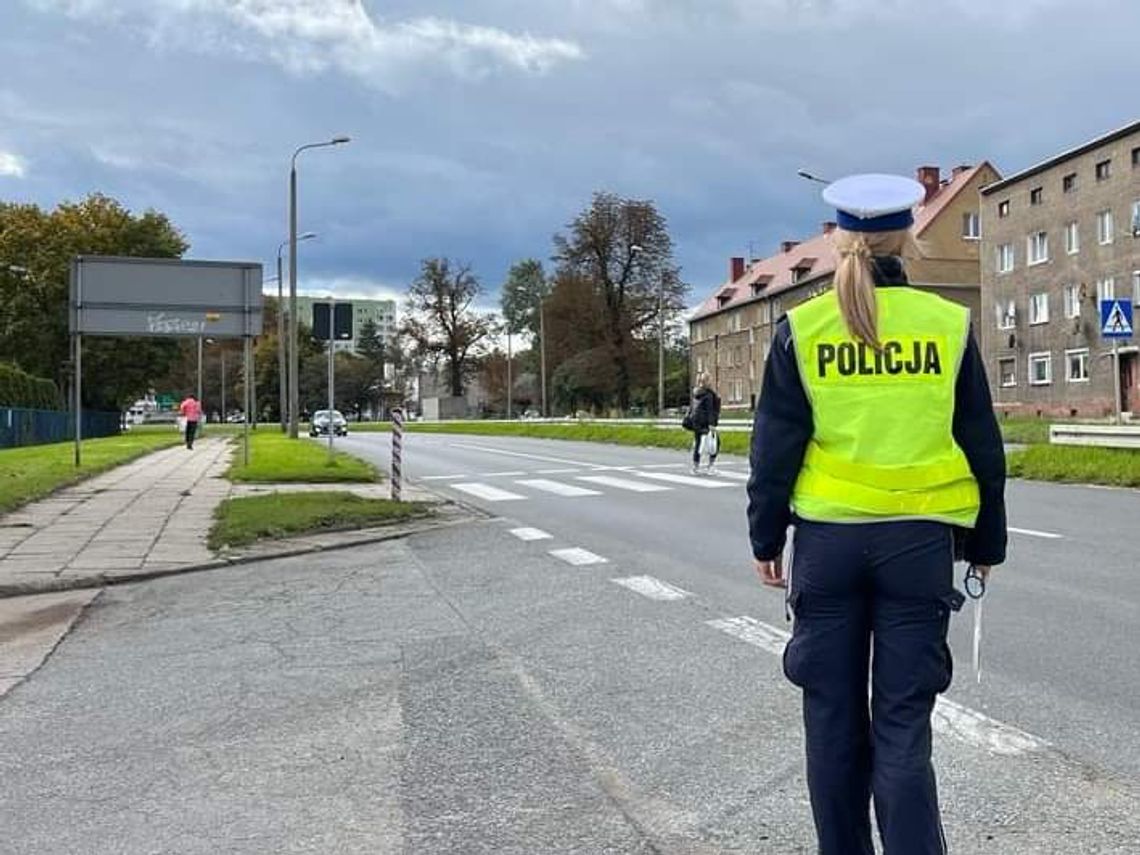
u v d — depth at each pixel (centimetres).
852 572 280
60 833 403
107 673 652
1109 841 370
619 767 459
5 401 4278
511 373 9838
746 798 420
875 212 288
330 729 525
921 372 282
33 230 5991
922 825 273
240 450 3284
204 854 381
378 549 1158
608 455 2978
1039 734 484
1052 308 4897
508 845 382
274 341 10788
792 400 289
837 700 288
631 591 864
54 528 1314
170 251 6456
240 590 932
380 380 12112
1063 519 1252
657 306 6931
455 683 602
